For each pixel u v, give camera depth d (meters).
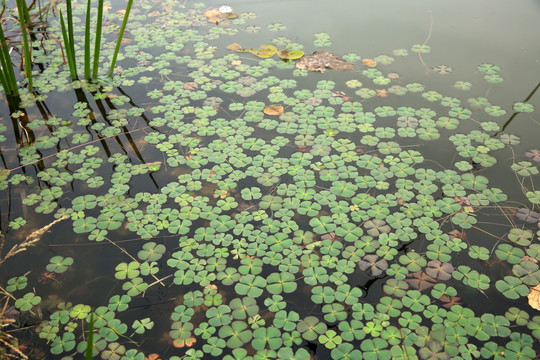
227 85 3.70
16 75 3.85
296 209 2.75
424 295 2.33
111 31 4.32
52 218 2.72
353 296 2.33
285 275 2.42
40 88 3.70
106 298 2.35
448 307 2.28
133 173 2.99
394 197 2.81
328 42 4.14
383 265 2.46
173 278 2.42
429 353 2.11
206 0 4.80
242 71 3.85
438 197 2.81
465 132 3.26
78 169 3.02
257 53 4.01
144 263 2.49
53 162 3.08
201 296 2.34
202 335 2.18
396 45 4.11
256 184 2.90
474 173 2.96
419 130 3.28
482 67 3.83
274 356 2.10
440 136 3.23
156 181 2.94
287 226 2.66
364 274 2.43
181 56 4.03
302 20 4.48
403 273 2.43
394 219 2.69
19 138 3.27
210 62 3.94
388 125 3.32
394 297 2.32
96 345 2.15
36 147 3.19
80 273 2.45
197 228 2.67
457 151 3.12
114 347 2.14
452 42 4.14
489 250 2.53
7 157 3.12
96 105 3.54
